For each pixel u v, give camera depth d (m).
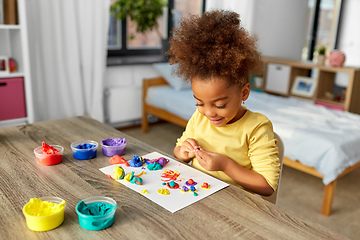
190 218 0.69
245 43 0.81
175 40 0.86
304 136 1.94
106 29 2.85
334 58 3.07
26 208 0.66
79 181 0.85
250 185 0.90
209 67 0.78
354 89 2.98
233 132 0.97
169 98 2.92
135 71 3.36
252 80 3.72
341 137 1.90
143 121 3.30
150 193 0.79
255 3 3.78
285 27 4.16
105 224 0.64
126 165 0.95
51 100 2.70
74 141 1.14
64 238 0.62
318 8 4.42
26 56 2.24
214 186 0.84
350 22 4.53
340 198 2.14
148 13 3.23
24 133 1.21
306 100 3.34
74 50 2.71
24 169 0.91
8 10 2.14
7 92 2.22
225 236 0.63
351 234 1.75
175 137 3.24
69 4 2.60
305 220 0.70
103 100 3.18
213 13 0.85
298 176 2.45
